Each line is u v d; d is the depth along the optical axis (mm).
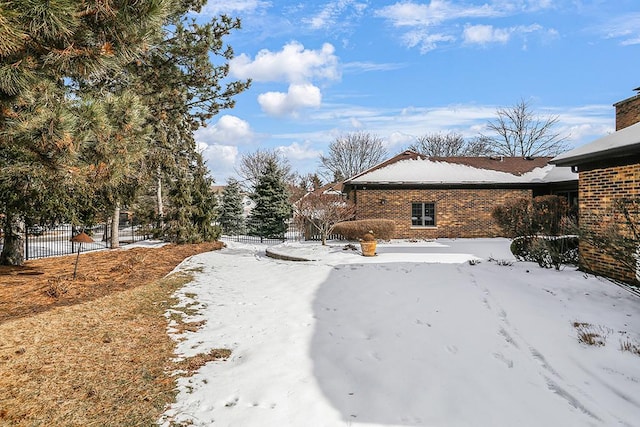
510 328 5352
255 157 47906
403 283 8305
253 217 25250
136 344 4969
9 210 8383
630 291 6617
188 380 3986
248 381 3975
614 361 4203
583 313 5781
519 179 19688
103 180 5074
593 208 8375
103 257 13008
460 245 15914
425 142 52500
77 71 4148
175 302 7250
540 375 4047
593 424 3152
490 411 3393
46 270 9914
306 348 4934
